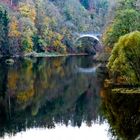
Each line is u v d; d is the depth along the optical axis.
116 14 89.44
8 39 154.25
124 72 61.16
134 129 42.03
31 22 177.25
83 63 130.62
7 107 57.38
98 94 63.50
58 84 78.50
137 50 59.56
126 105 53.28
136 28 80.62
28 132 44.62
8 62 129.25
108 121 46.12
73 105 58.16
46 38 185.12
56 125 47.31
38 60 145.12
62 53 188.62
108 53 92.56
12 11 177.75
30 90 71.38
